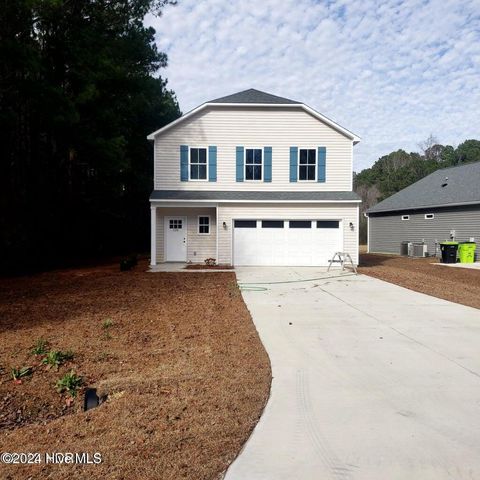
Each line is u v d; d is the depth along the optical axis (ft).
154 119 88.38
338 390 14.23
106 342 19.81
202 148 56.13
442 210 73.51
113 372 16.14
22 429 12.10
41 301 30.17
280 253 53.93
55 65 54.39
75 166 64.39
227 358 17.48
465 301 30.48
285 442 10.91
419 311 26.89
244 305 28.66
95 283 39.60
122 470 9.70
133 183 89.10
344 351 18.51
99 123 57.88
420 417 12.25
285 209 53.62
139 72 76.84
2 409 13.66
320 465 9.89
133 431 11.55
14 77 46.21
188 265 54.75
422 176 160.04
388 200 92.43
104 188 71.92
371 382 14.92
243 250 53.98
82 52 53.21
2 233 50.42
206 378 15.25
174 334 21.25
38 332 21.48
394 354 18.06
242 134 56.13
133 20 68.59
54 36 52.80
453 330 22.09
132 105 70.90
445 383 14.80
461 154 181.47
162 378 15.11
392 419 12.14
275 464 9.95
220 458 10.16
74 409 13.73
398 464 9.91
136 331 21.81
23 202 53.93
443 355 17.90
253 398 13.55
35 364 16.94
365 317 25.14
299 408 12.85
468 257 63.52
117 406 13.16
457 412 12.57
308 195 54.60
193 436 11.20
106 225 82.23
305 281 40.93
